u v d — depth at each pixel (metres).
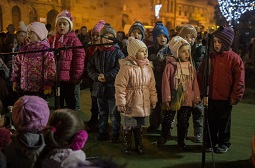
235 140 3.85
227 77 3.16
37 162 1.62
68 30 3.88
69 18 3.89
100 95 3.47
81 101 5.77
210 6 26.56
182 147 3.42
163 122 3.47
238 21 10.21
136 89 3.10
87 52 4.21
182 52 3.27
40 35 3.31
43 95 3.52
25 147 1.72
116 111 3.51
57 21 3.85
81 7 15.95
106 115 3.63
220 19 13.59
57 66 2.60
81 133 1.61
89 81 4.11
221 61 3.17
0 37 6.78
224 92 3.19
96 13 16.97
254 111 5.44
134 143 3.62
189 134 4.03
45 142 1.62
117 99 3.06
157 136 3.90
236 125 4.53
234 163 3.12
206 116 2.50
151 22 20.39
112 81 3.45
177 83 3.27
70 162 1.52
